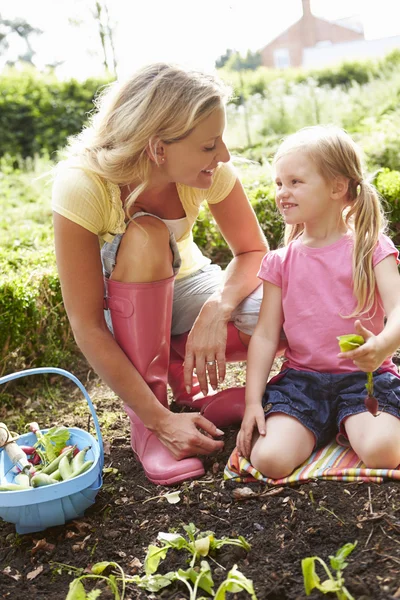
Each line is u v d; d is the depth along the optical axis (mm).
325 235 2176
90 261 2035
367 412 1997
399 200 3834
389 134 5508
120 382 2094
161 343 2201
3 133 10094
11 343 3154
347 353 1770
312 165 2082
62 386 3215
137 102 1896
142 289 2092
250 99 9578
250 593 1508
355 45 20281
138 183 2096
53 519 1892
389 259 2066
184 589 1625
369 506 1798
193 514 1920
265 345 2201
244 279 2373
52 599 1646
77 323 2080
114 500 2061
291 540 1724
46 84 10539
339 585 1461
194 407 2557
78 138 2125
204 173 2016
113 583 1599
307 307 2146
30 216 6113
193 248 2539
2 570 1804
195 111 1847
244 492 1943
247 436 2061
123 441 2469
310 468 2000
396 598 1449
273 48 23797
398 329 1854
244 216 2404
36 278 3371
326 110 8492
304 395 2090
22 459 2051
